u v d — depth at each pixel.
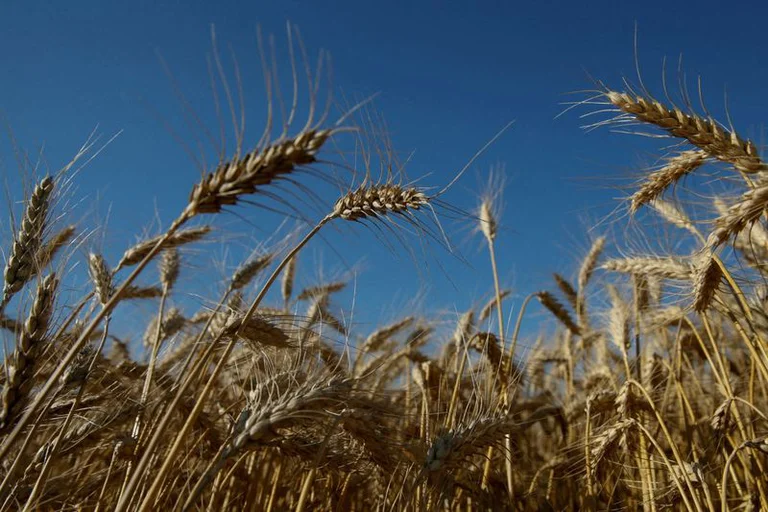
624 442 0.64
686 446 0.71
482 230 0.91
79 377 0.44
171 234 0.35
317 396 0.42
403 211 0.43
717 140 0.48
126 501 0.36
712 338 0.65
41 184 0.45
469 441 0.50
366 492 0.63
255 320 0.49
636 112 0.50
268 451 0.59
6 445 0.32
